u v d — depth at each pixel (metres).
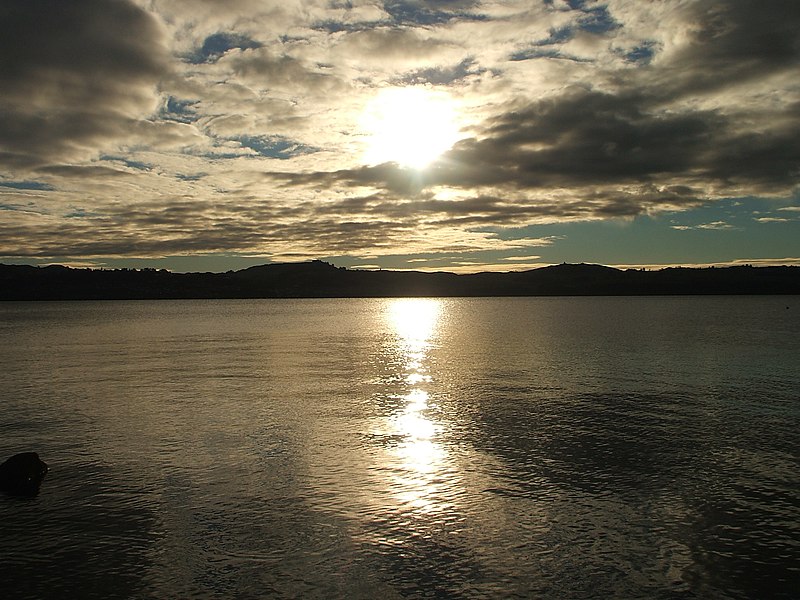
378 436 29.08
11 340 90.31
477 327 120.62
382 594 14.75
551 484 22.19
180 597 14.61
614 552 16.80
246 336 99.19
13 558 16.56
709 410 35.00
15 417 33.72
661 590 14.86
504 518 19.08
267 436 29.12
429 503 20.33
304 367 56.31
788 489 21.50
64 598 14.62
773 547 17.02
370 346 79.25
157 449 26.89
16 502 20.50
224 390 42.66
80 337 96.56
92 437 29.09
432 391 42.03
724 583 15.17
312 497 20.86
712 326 111.94
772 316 151.88
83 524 18.73
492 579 15.41
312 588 15.01
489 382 46.22
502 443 27.75
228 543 17.39
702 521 18.81
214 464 24.64
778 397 39.16
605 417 33.19
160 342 86.62
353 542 17.44
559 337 89.56
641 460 25.05
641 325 117.06
